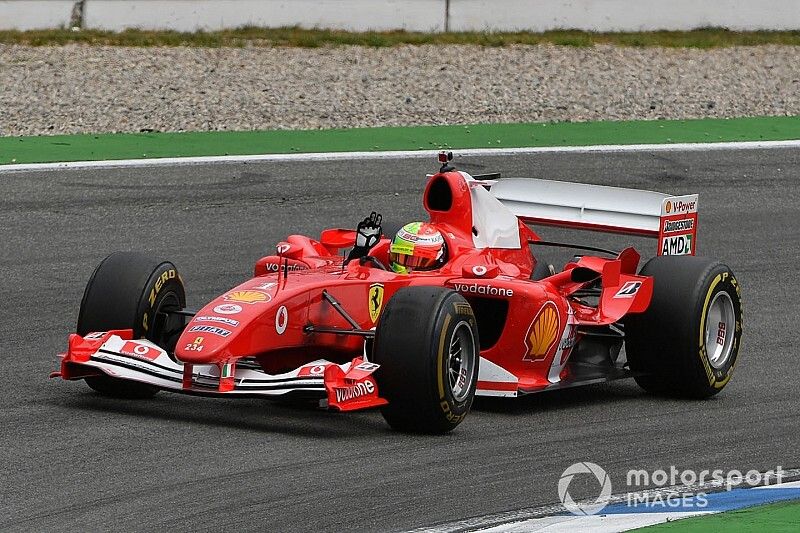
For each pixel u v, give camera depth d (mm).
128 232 45312
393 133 61156
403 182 53094
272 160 55188
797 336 38500
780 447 26797
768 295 42969
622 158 58844
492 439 26297
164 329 29000
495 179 35406
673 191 54219
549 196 35469
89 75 67875
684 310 30750
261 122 62031
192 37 76375
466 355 27031
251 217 47688
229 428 26062
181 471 22938
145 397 28672
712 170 57969
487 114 66250
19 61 69438
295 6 79812
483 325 31000
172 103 64125
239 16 78938
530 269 32875
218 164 54156
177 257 43031
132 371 26031
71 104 62969
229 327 25391
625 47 81625
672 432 27781
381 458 24297
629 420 28797
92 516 20516
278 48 75688
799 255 47688
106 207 47781
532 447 25844
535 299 29156
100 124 60000
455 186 30531
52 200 48125
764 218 51875
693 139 63125
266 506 21203
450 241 30203
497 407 29656
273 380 25312
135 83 67125
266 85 68500
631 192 34469
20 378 30172
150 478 22484
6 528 19891
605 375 31188
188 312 28594
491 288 29188
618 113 68125
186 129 60062
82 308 28000
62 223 45750
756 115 69625
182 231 45781
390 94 68625
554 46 80250
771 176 57688
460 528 20516
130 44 74125
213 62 71938
